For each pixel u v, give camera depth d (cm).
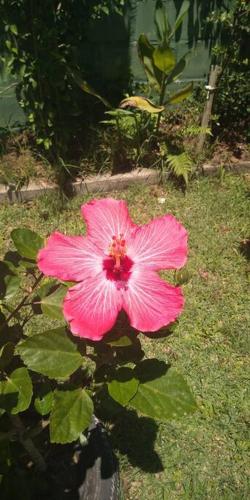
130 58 102
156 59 86
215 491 53
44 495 45
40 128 89
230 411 60
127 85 104
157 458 55
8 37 82
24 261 36
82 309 28
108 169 94
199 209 90
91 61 99
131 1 95
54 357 30
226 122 108
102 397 40
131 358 32
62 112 90
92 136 95
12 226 84
